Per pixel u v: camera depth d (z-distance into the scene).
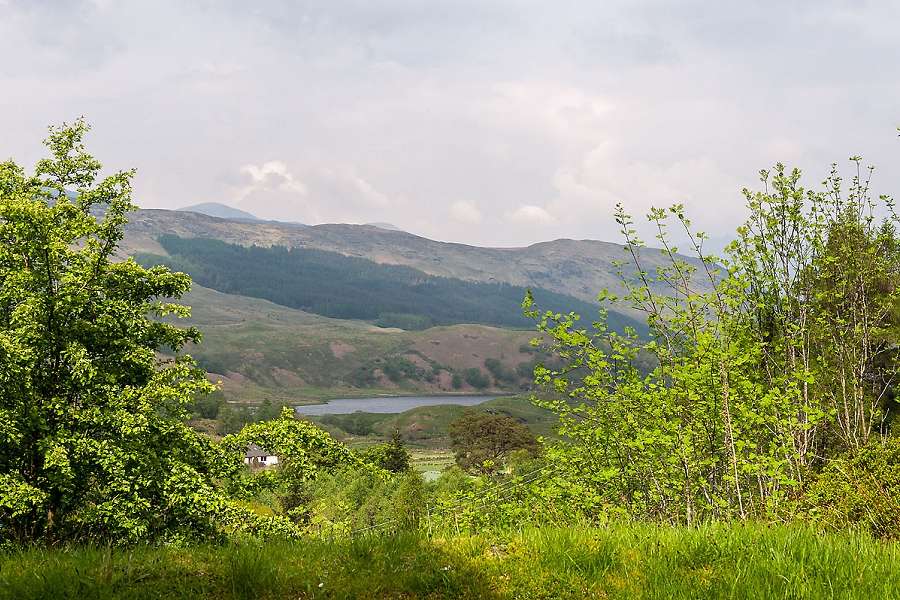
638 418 11.52
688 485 10.00
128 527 14.09
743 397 10.91
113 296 18.05
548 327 12.12
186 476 15.02
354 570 5.83
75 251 17.58
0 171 19.06
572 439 12.23
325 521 14.78
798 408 10.73
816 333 14.38
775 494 9.20
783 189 14.30
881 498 8.31
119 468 14.64
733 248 14.22
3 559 6.42
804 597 4.98
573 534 6.71
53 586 5.23
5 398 15.52
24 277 15.87
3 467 15.55
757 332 13.88
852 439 13.93
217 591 5.40
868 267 14.55
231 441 17.48
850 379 14.93
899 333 15.47
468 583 5.59
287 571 5.80
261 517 14.84
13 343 15.20
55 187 19.55
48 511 15.28
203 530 14.72
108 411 15.48
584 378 11.64
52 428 15.61
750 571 5.49
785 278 14.23
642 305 12.24
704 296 11.95
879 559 5.73
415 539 6.66
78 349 15.56
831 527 7.83
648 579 5.52
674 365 11.23
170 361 18.44
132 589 5.31
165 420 16.36
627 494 11.31
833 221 15.52
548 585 5.55
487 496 10.88
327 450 17.98
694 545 6.18
